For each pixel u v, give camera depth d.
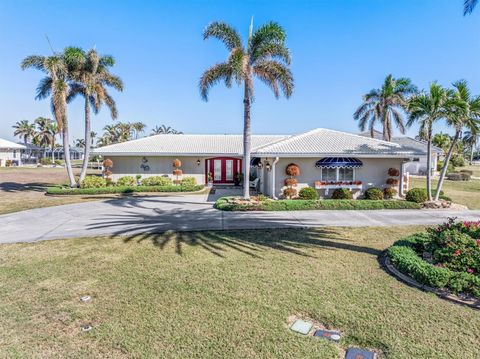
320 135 22.78
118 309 6.00
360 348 4.80
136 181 27.28
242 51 16.59
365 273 7.69
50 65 22.30
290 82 17.81
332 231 11.98
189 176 28.20
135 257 8.98
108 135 102.62
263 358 4.57
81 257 9.00
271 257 8.94
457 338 5.00
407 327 5.32
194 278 7.45
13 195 22.77
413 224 13.26
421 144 41.97
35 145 83.12
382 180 20.59
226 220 14.00
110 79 24.97
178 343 4.92
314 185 20.27
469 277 6.41
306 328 5.32
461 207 17.48
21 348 4.82
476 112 16.67
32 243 10.46
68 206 18.02
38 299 6.42
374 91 33.06
